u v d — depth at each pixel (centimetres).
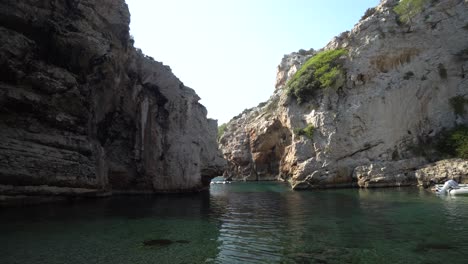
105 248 1316
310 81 5197
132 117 3616
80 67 2878
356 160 4503
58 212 2041
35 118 2389
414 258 1177
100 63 2978
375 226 1723
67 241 1401
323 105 4888
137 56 3778
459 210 2147
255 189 4738
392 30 4953
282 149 7056
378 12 5225
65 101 2616
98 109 3155
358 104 4684
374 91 4712
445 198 2792
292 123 5197
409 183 4097
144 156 3591
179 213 2211
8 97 2212
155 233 1591
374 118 4606
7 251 1241
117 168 3394
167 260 1176
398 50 4850
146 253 1257
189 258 1200
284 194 3759
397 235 1511
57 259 1167
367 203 2631
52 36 2672
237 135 8569
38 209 2116
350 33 5234
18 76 2325
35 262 1130
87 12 2930
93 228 1662
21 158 2200
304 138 4825
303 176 4550
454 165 3834
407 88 4678
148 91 3769
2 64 2245
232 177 8450
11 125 2241
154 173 3622
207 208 2484
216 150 4762
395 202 2633
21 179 2188
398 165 4234
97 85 3045
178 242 1427
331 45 5706
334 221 1892
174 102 3878
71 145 2594
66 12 2831
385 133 4547
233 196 3538
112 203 2600
